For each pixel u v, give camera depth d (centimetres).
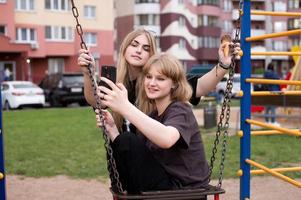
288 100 965
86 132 1028
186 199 253
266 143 861
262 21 4772
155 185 262
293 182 354
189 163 266
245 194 411
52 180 599
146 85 276
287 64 4912
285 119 1360
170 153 264
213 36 4431
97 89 261
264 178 610
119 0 4359
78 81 2075
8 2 3020
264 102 990
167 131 246
